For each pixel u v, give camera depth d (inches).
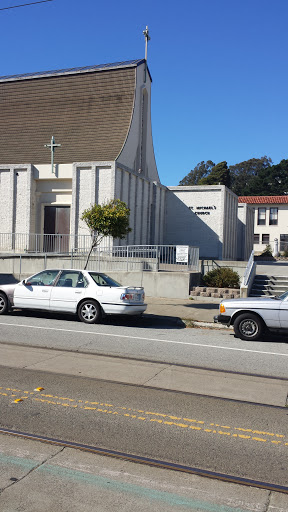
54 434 207.3
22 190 1059.3
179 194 1302.9
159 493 159.6
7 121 1245.7
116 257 799.1
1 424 217.5
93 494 157.2
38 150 1125.7
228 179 3272.6
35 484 162.7
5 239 1056.2
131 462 182.9
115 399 258.1
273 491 164.6
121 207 721.6
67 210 1063.6
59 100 1243.8
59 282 536.7
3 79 1327.5
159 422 226.2
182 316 573.6
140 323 552.1
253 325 449.4
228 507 152.6
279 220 2112.5
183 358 359.6
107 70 1221.7
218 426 223.5
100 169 1000.2
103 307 512.1
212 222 1273.4
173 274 740.7
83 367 323.9
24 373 304.7
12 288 550.9
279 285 759.1
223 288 735.1
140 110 1231.5
